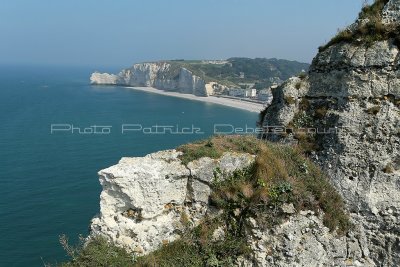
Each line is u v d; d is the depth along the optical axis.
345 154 16.14
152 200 14.90
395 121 15.55
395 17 16.12
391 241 15.32
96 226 14.97
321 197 15.45
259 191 14.88
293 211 14.73
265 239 14.46
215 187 15.59
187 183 15.59
